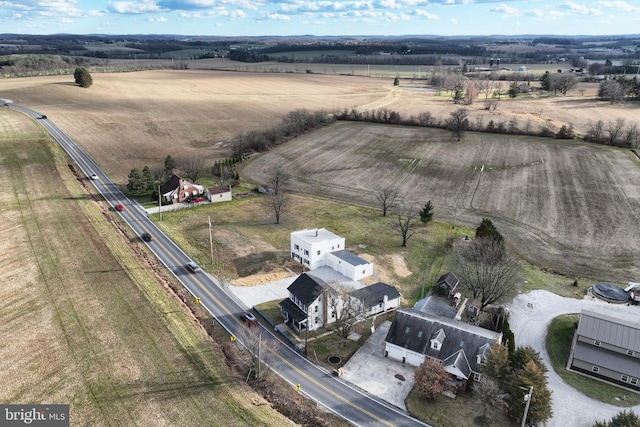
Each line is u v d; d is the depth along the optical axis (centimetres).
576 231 9862
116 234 9144
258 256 8788
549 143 15925
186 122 18538
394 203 11462
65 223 9288
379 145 16238
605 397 5628
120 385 5219
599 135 15838
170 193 11262
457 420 5222
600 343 6097
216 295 7494
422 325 6219
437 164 14188
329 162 14612
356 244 9306
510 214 10725
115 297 6900
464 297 7762
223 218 10531
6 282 7100
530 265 8694
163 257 8588
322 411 5275
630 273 8362
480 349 5759
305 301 6631
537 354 5725
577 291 7844
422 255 8988
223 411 4953
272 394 5431
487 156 14738
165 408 4938
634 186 11962
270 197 11781
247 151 15462
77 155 14175
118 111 19462
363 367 6094
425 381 5428
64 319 6303
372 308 7144
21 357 5559
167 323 6412
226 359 5934
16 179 11619
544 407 5038
